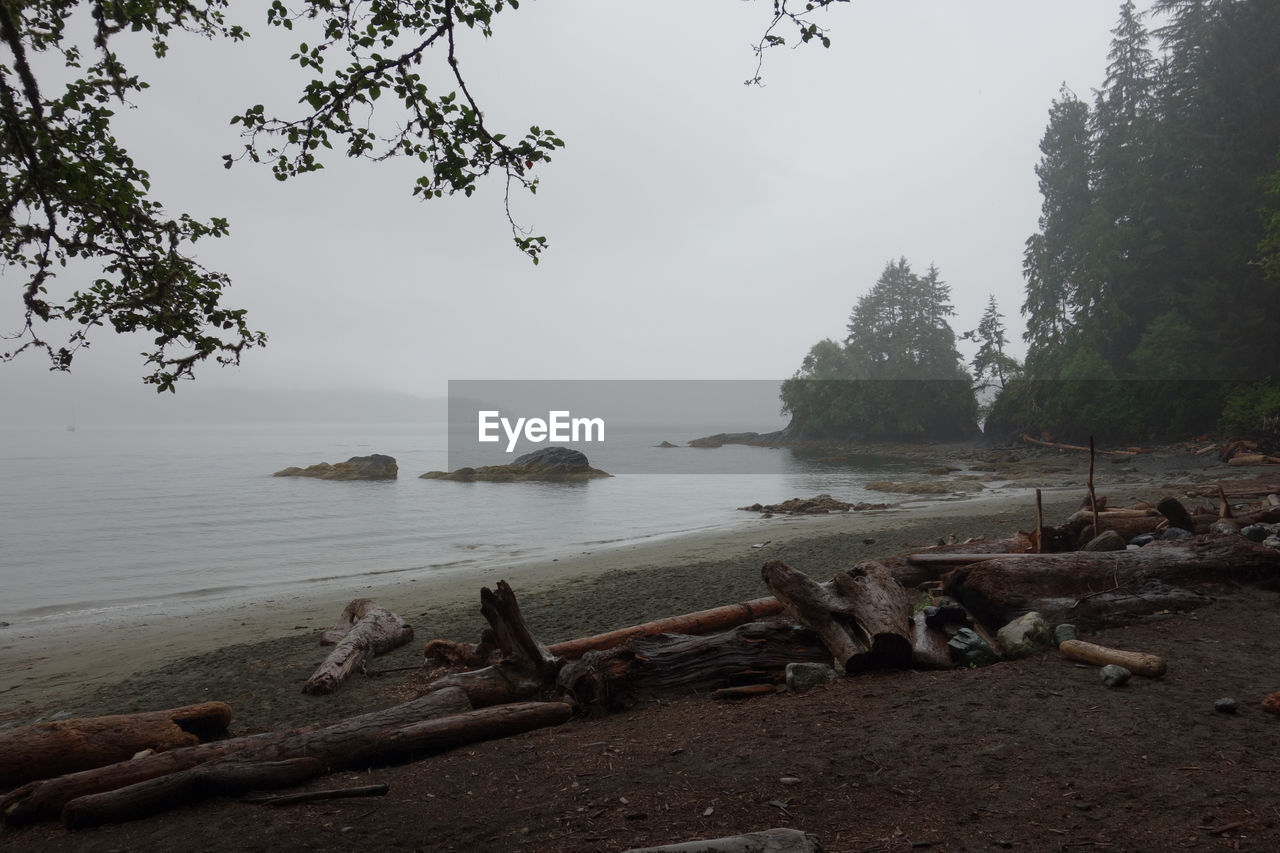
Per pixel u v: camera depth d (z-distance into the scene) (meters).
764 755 4.75
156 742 5.93
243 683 9.07
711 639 6.95
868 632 6.69
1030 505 27.25
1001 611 7.64
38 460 85.88
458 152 5.56
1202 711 5.09
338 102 5.32
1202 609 7.77
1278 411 42.47
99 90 6.02
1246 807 3.67
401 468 71.12
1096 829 3.56
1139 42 60.66
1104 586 7.85
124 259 6.07
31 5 5.96
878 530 22.16
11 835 4.75
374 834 4.07
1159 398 52.28
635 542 24.05
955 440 88.69
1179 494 24.30
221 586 18.19
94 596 17.25
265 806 4.65
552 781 4.64
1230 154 49.66
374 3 5.45
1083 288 59.69
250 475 61.56
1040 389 63.22
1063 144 63.53
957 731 4.94
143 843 4.28
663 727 5.60
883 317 96.81
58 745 5.63
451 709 6.20
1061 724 4.96
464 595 15.20
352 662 9.04
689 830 3.79
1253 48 49.50
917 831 3.64
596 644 8.30
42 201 5.61
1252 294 48.25
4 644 12.73
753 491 44.91
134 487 49.75
